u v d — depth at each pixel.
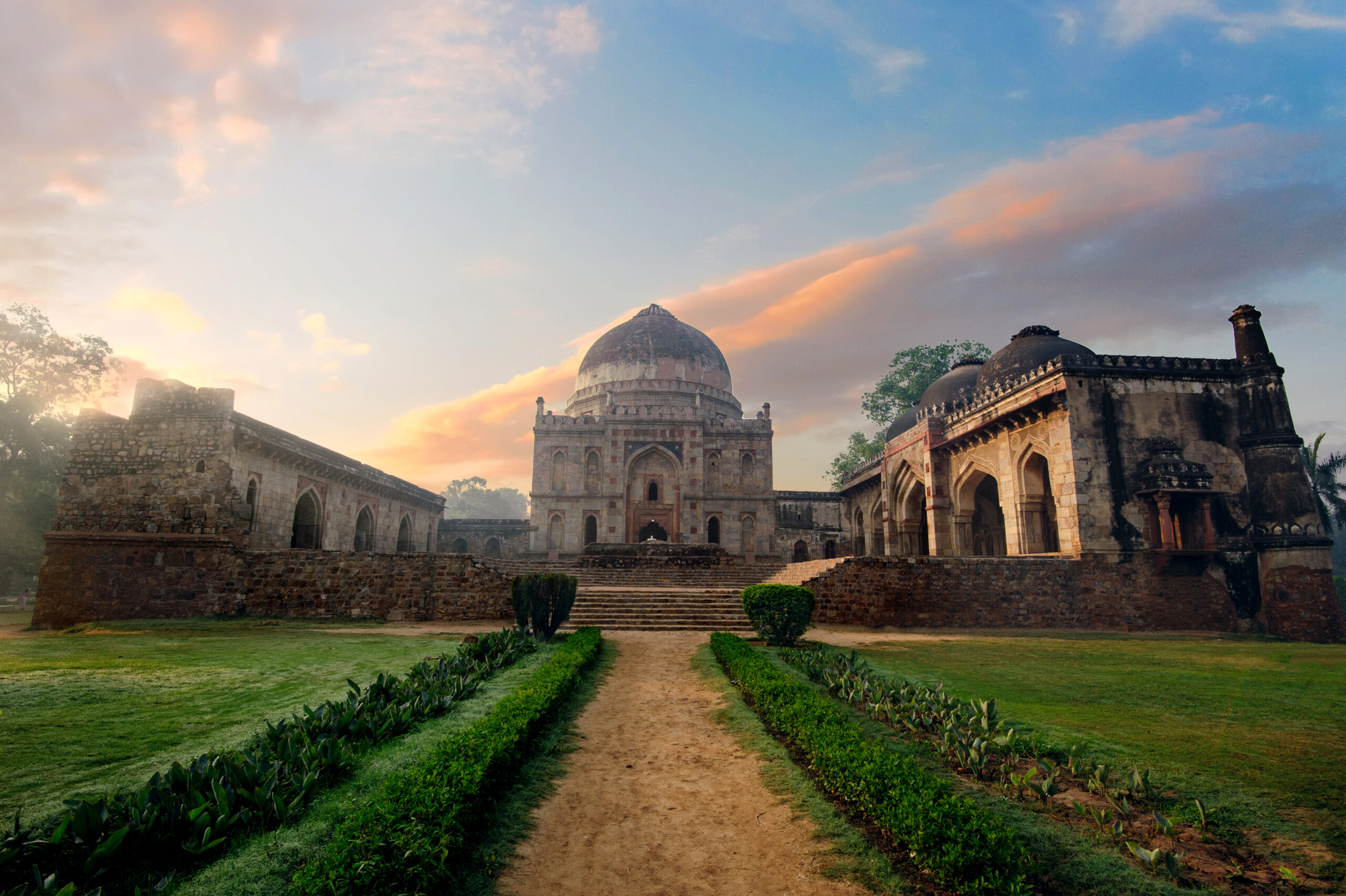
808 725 5.65
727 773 5.43
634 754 5.89
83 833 3.39
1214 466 19.98
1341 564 47.81
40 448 27.27
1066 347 23.98
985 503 30.20
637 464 35.44
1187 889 3.54
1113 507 19.16
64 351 27.48
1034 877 3.58
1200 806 4.37
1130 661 11.31
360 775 4.76
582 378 42.31
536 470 35.22
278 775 4.36
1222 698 8.06
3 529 27.20
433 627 15.30
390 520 32.69
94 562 18.09
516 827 4.31
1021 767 5.30
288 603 17.48
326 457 25.66
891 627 17.28
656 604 16.03
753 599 12.20
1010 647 13.26
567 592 12.71
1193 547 19.25
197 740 5.48
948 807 3.83
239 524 19.94
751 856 4.02
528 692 6.71
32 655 10.24
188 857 3.51
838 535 40.66
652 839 4.23
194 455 19.14
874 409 42.53
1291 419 19.70
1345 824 4.28
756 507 35.41
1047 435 20.64
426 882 3.11
